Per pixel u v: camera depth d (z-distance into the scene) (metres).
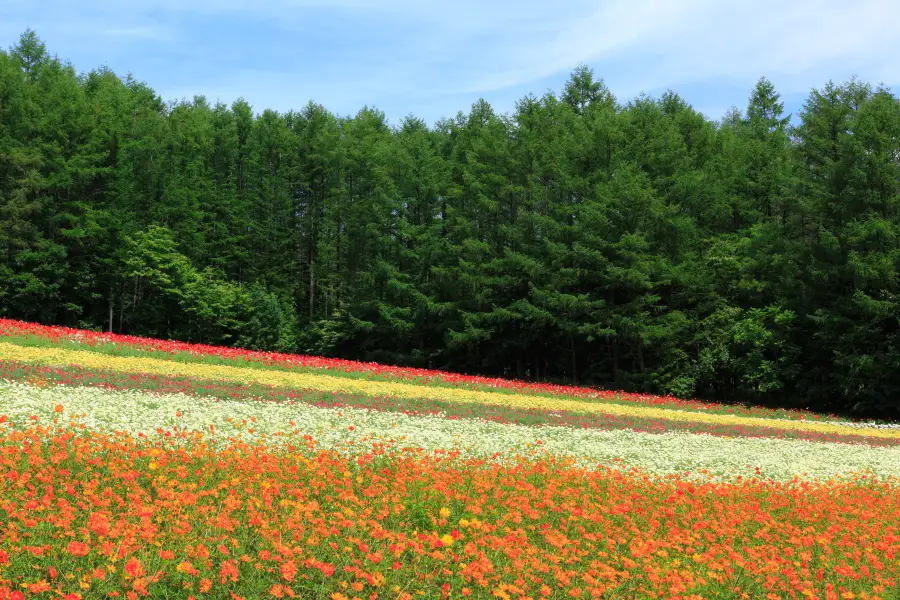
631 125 48.94
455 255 51.28
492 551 8.33
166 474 9.45
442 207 54.59
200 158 63.72
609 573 7.54
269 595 6.46
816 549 10.11
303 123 76.88
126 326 54.41
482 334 47.81
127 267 51.97
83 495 8.00
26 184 48.34
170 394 18.41
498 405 25.23
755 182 50.75
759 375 39.88
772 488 14.09
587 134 48.50
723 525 10.38
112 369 21.39
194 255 58.59
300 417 17.47
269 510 8.49
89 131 53.34
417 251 52.06
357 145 61.16
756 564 8.97
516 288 49.12
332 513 8.59
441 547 8.12
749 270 44.28
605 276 43.38
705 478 15.20
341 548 7.34
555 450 16.94
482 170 52.84
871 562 8.97
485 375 52.69
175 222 58.47
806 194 40.22
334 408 19.89
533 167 50.53
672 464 16.70
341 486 10.17
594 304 43.53
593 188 47.44
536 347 50.59
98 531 6.45
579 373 50.62
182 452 10.61
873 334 36.44
